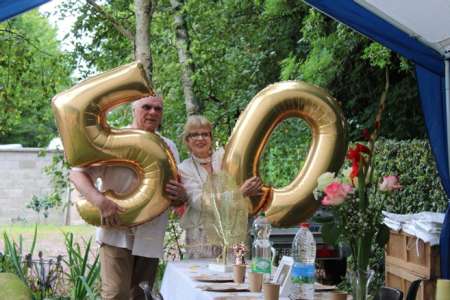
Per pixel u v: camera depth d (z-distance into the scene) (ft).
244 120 14.65
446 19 15.10
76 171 14.06
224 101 29.48
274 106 14.55
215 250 14.69
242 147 14.48
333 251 20.84
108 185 14.30
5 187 55.98
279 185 28.58
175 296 12.96
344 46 26.96
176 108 27.73
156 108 14.61
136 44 21.56
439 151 16.97
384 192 8.78
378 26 16.40
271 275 11.57
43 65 28.86
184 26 26.14
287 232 22.91
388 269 18.02
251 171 14.56
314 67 27.04
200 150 14.74
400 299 9.10
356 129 30.48
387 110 29.12
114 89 13.89
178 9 25.89
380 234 8.63
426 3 14.58
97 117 13.89
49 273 19.98
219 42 29.81
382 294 9.34
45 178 56.29
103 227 14.03
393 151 23.27
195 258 14.92
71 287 20.17
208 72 28.94
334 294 9.32
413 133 28.84
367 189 8.67
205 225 13.15
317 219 8.84
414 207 21.85
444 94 16.98
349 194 8.52
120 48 29.04
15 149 56.13
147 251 14.38
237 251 12.48
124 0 28.68
